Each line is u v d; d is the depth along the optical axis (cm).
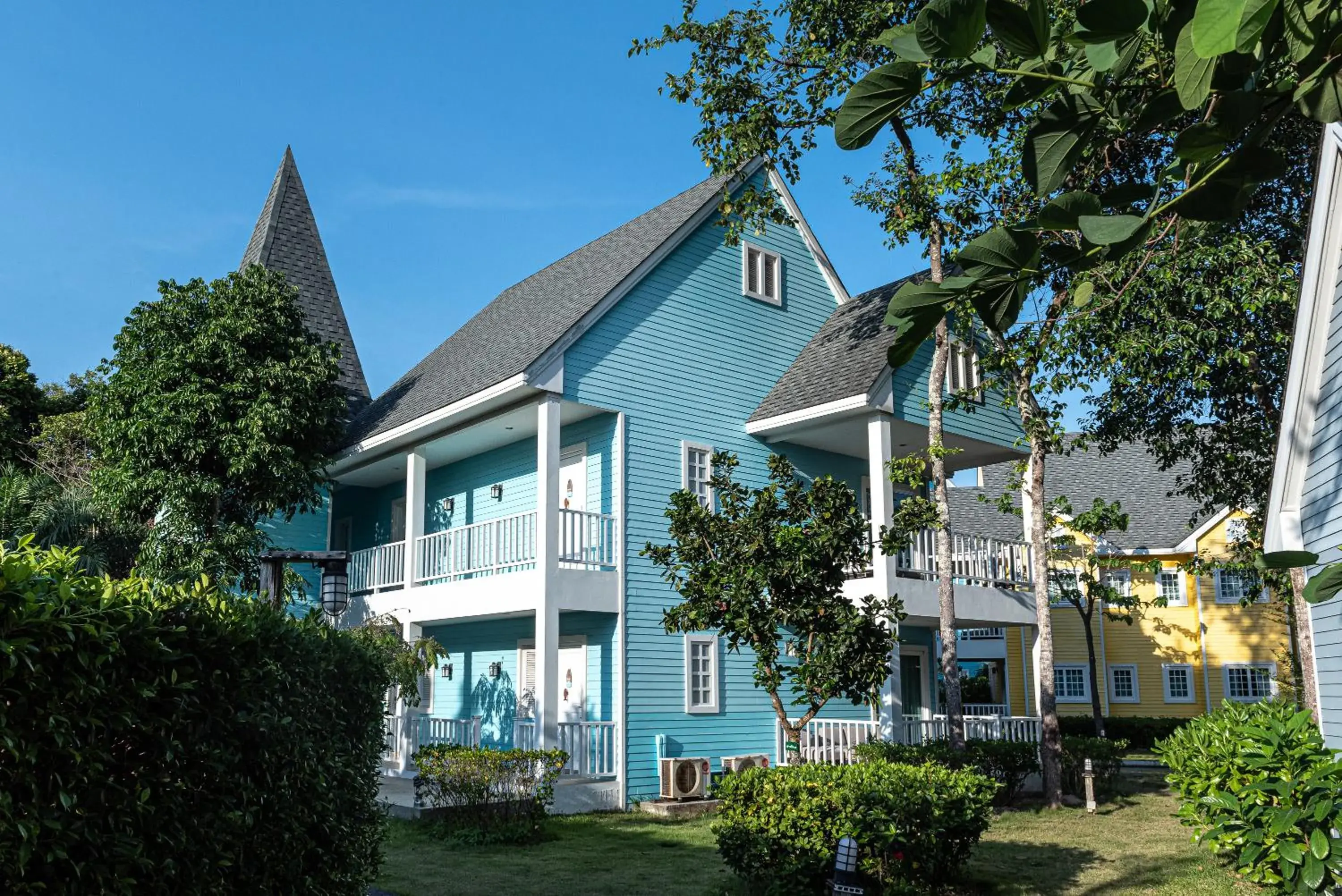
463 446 2144
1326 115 254
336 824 671
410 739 1969
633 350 1920
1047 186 256
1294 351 1191
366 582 2203
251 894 582
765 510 1131
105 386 2030
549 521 1725
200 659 550
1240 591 3769
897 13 1563
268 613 629
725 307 2102
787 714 2023
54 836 455
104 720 485
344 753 714
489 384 1809
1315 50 239
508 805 1446
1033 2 208
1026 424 1781
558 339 1789
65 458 2833
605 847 1375
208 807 545
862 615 1147
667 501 1928
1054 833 1452
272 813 598
